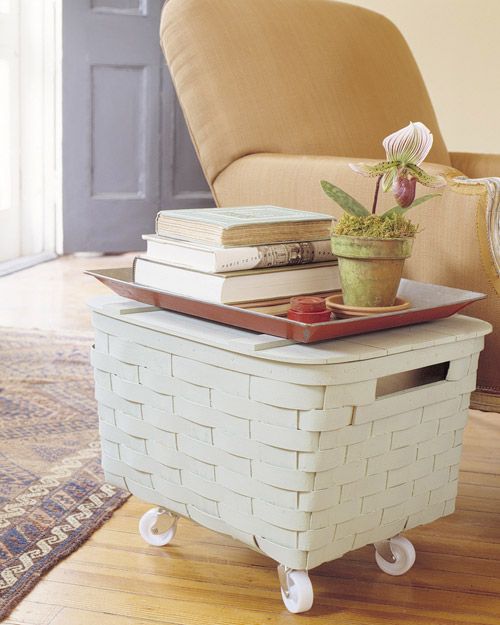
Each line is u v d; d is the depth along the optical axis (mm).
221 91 1821
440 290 1336
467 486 1729
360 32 2137
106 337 1358
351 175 1564
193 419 1239
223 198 1811
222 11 1882
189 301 1226
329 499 1159
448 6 3668
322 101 1948
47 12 4223
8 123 4152
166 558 1415
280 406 1127
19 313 3162
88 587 1316
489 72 3676
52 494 1633
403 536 1488
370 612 1268
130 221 4301
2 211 4098
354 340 1191
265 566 1395
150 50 4180
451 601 1304
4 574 1332
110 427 1394
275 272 1238
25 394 2252
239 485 1202
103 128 4203
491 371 1453
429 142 1208
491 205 1378
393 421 1209
